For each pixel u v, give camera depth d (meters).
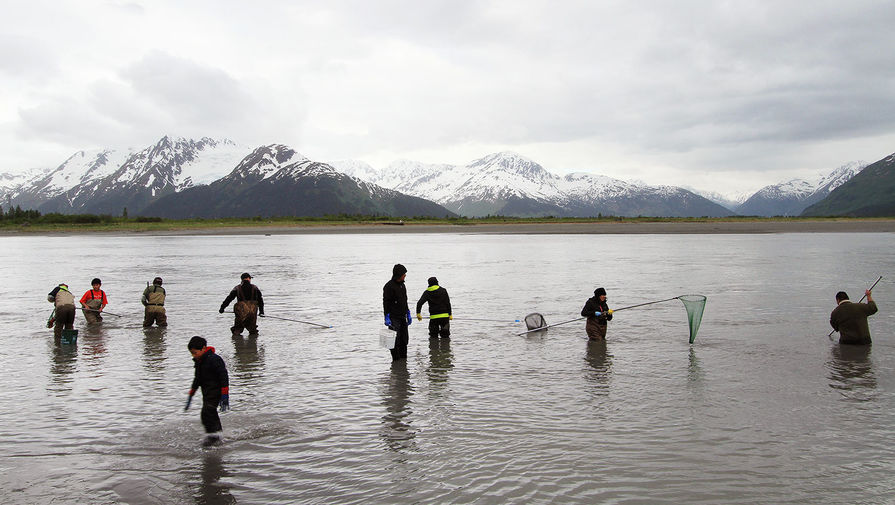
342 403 10.33
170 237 88.56
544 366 12.70
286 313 20.34
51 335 16.89
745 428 8.83
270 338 16.17
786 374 11.70
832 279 28.19
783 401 10.02
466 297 23.53
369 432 8.92
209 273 34.88
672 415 9.42
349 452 8.20
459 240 72.62
